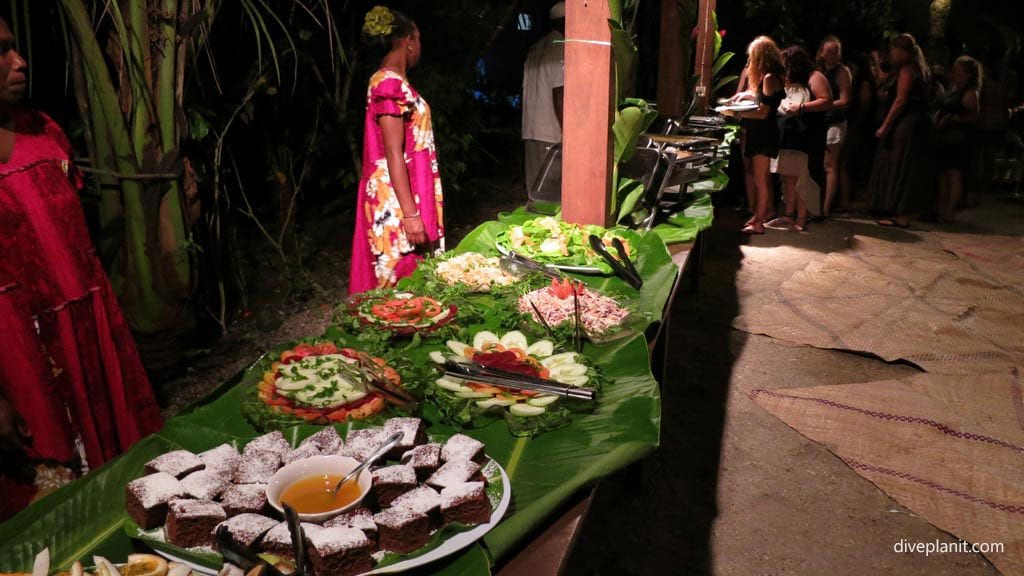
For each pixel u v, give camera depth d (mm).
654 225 3670
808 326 5090
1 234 2018
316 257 5922
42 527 1295
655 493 3287
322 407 1664
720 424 3859
